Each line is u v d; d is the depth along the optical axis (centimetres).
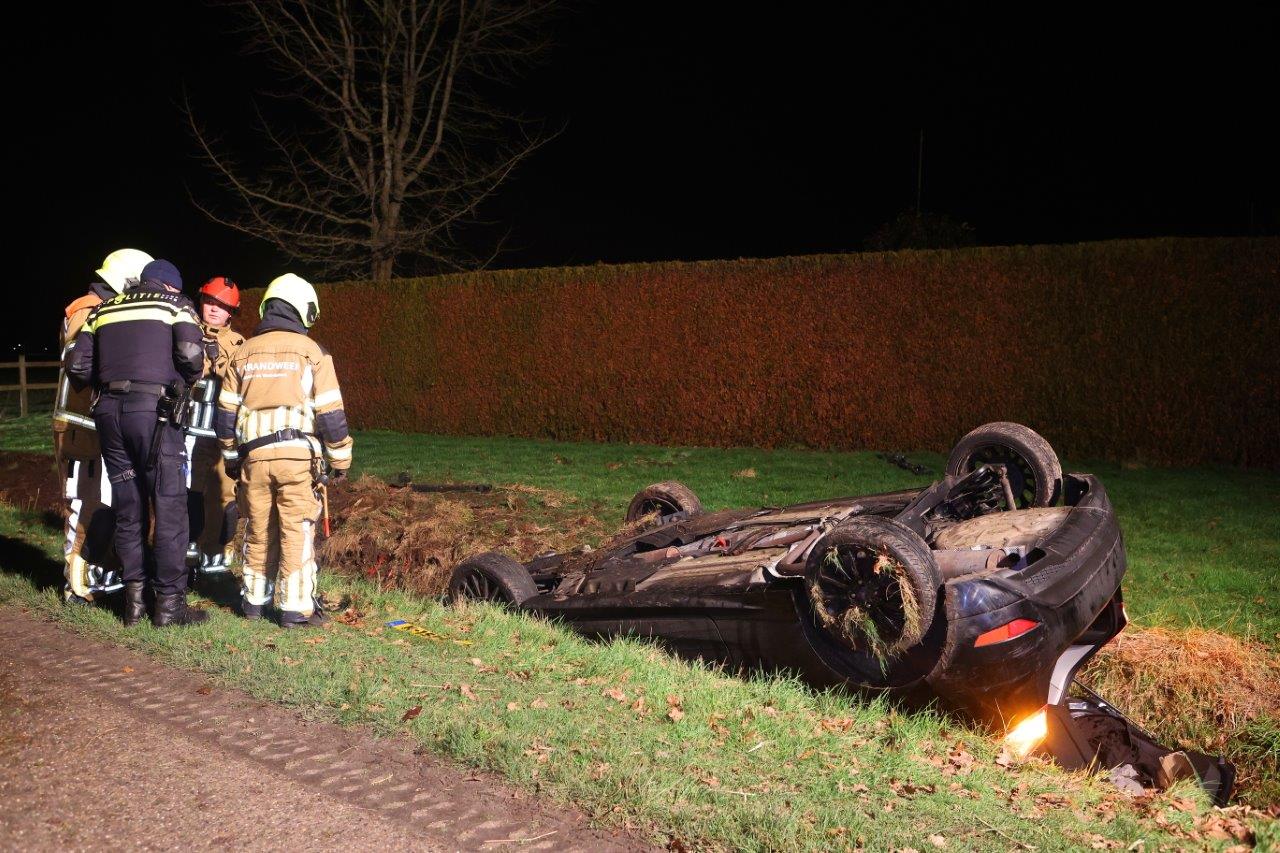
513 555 809
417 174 2406
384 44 2344
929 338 1484
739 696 491
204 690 467
